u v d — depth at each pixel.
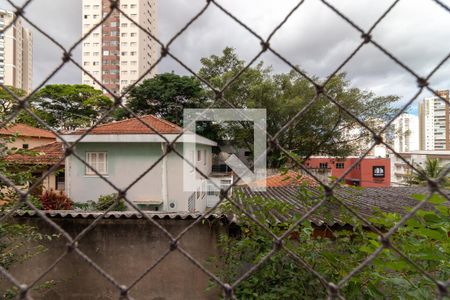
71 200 8.20
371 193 5.90
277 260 2.21
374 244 1.52
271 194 5.31
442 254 1.46
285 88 14.01
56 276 3.54
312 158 15.69
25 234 2.78
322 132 14.34
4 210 2.47
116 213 3.56
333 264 2.06
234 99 13.01
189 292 3.52
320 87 0.84
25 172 2.65
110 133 8.62
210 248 3.50
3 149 2.57
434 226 1.49
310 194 2.39
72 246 0.79
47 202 7.33
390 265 1.41
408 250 1.48
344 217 2.28
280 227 2.67
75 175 8.80
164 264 3.54
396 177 21.27
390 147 0.85
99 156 8.92
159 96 16.39
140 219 3.55
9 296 2.60
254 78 13.20
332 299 0.78
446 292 0.77
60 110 18.38
